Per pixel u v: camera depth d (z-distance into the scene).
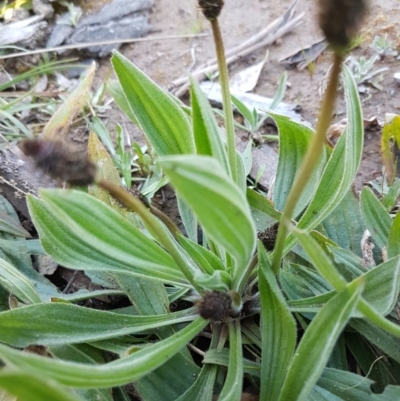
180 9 0.31
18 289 0.15
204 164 0.08
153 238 0.16
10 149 0.20
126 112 0.18
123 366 0.10
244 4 0.32
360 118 0.14
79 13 0.31
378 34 0.28
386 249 0.15
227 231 0.10
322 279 0.15
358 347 0.14
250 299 0.14
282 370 0.12
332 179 0.15
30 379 0.07
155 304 0.15
